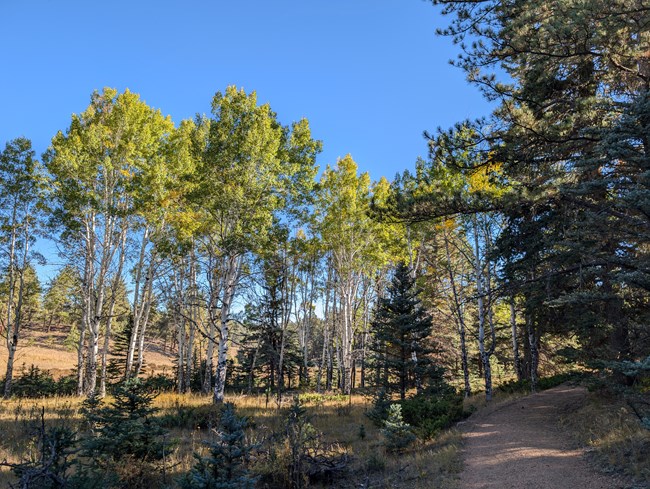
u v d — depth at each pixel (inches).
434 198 477.7
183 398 810.8
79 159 855.1
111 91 933.2
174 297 1032.2
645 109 289.7
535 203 447.5
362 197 1104.2
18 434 458.3
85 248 937.5
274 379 1306.6
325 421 638.5
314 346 1873.8
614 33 380.2
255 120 791.7
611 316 453.4
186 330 1306.6
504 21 463.5
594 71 455.2
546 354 865.5
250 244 746.8
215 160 775.7
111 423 334.0
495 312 1132.5
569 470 305.1
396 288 789.2
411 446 454.6
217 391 715.4
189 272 1064.8
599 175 415.2
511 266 558.3
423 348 743.7
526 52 430.3
